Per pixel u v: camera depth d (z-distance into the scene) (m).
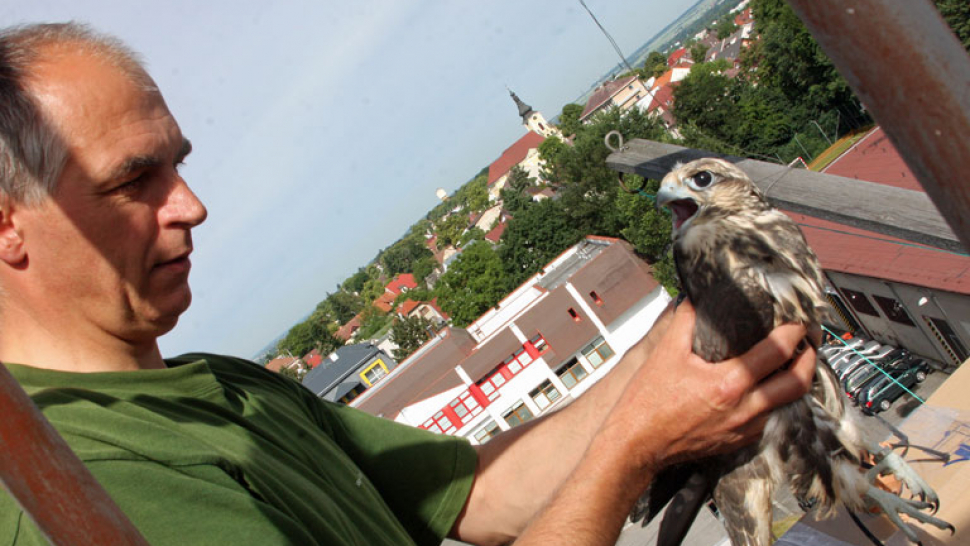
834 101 46.53
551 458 2.88
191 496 1.54
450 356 32.25
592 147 55.06
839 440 2.47
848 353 24.23
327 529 1.83
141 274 1.98
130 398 1.91
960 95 0.74
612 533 2.00
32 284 1.91
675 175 2.83
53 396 1.78
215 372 2.58
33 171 1.77
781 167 3.08
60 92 1.78
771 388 2.08
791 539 3.35
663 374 2.13
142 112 1.93
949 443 3.58
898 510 2.58
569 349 31.08
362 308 154.25
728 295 2.40
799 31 44.34
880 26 0.75
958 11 23.78
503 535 2.87
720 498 2.63
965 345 20.11
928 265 20.67
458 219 165.75
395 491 2.83
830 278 24.67
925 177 0.80
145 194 1.95
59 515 0.84
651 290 30.58
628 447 2.05
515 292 37.12
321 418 2.80
